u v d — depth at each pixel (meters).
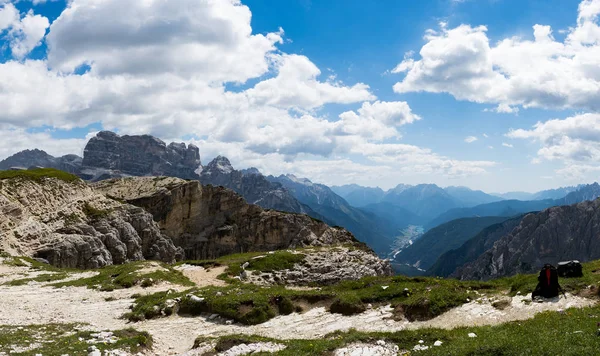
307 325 34.34
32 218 98.06
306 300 39.34
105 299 46.19
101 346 27.52
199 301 40.44
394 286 38.91
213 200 177.50
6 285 52.97
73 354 25.44
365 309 35.81
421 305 32.41
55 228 101.06
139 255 121.56
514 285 33.78
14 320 36.38
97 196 127.19
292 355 24.70
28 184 105.50
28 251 88.38
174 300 42.00
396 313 33.47
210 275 63.47
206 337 31.67
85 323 36.47
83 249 98.19
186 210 167.38
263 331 34.25
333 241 171.25
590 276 30.55
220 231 169.62
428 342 25.20
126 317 39.31
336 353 25.06
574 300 27.91
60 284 53.62
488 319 28.91
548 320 24.25
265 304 38.38
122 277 54.44
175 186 166.00
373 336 26.95
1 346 26.86
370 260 82.94
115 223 118.69
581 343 19.38
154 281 53.62
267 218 178.12
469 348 21.47
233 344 29.22
